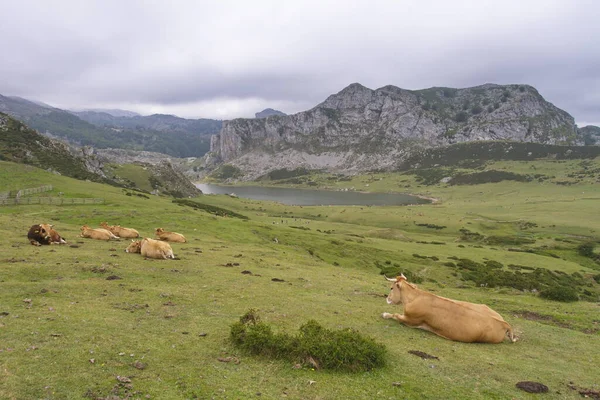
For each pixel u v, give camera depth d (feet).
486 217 523.70
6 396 20.18
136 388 22.52
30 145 462.60
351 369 27.48
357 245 199.62
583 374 31.42
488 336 37.55
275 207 597.52
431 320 39.11
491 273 171.12
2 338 27.45
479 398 24.91
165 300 42.70
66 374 23.27
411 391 25.09
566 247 341.21
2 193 186.09
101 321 33.19
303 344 28.76
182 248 89.92
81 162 518.37
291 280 64.85
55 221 121.80
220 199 655.76
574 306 69.05
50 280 46.09
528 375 29.89
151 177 634.84
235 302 44.96
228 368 26.66
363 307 49.19
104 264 57.88
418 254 211.20
